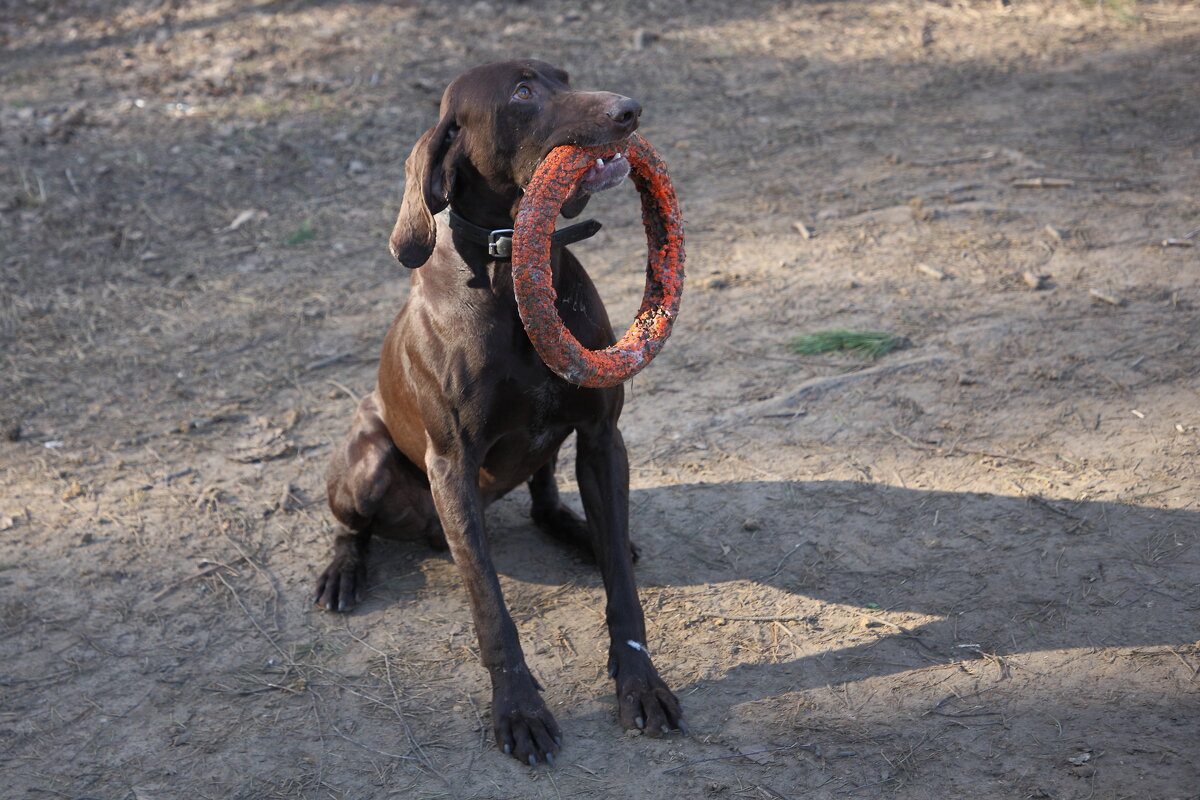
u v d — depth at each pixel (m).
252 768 3.92
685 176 9.32
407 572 5.11
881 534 4.94
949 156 9.17
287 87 11.34
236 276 8.13
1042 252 7.40
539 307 3.71
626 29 12.60
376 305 7.66
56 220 8.85
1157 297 6.64
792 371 6.38
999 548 4.73
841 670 4.14
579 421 4.29
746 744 3.82
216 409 6.50
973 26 12.30
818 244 7.92
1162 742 3.58
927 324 6.69
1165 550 4.56
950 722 3.80
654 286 4.32
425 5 13.43
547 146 3.89
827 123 10.13
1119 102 9.95
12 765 4.00
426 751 3.95
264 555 5.24
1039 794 3.44
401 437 4.73
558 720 4.05
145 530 5.44
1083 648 4.08
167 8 13.98
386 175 9.59
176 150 10.07
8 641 4.68
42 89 11.62
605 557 4.24
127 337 7.35
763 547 4.96
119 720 4.21
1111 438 5.40
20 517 5.56
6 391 6.72
